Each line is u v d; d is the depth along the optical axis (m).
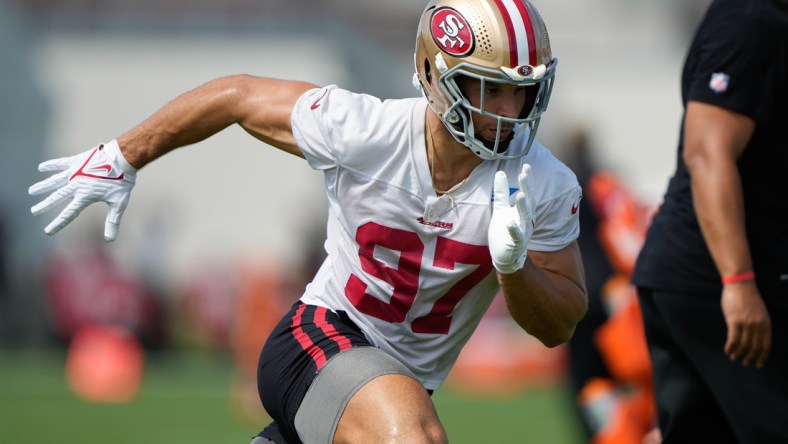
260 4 69.56
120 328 54.47
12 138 66.31
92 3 68.69
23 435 30.97
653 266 16.70
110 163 14.71
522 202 12.21
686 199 16.56
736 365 16.02
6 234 60.91
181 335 62.09
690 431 17.11
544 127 92.25
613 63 95.12
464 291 13.66
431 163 13.06
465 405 40.16
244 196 69.62
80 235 59.50
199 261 68.81
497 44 12.44
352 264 13.76
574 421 24.44
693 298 16.25
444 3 12.88
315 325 13.88
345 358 13.19
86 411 37.00
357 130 13.12
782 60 15.55
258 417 35.88
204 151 69.56
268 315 40.25
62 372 48.91
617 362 23.05
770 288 15.88
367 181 13.17
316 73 67.88
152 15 68.81
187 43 68.31
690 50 16.52
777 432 15.77
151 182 69.44
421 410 12.59
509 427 33.25
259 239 69.50
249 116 13.93
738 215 15.48
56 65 67.81
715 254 15.56
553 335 13.61
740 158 15.95
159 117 14.38
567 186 13.32
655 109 92.75
